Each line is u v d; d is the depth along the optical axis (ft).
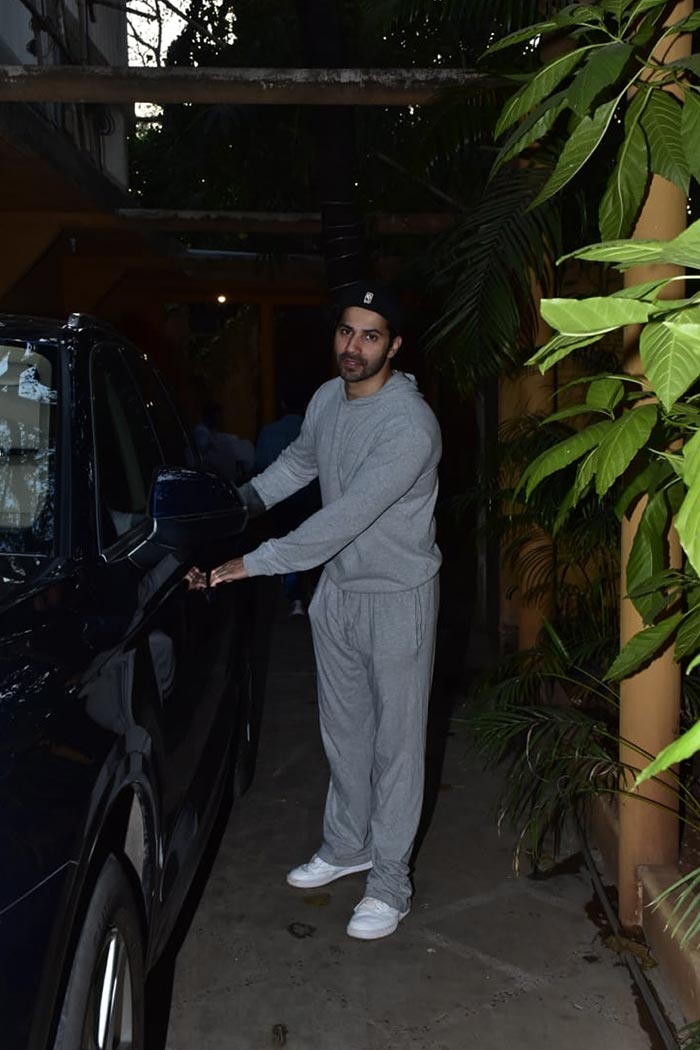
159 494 9.75
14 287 28.35
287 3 34.09
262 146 36.45
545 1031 9.88
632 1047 9.65
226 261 39.14
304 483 12.56
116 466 10.05
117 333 11.93
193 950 11.28
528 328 18.16
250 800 15.34
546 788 12.36
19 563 8.25
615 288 18.08
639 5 6.31
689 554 3.87
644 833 11.56
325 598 11.63
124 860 7.92
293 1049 9.61
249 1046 9.66
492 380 23.79
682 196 10.19
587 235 16.21
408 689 11.37
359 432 11.09
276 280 43.29
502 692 13.92
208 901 12.33
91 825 6.75
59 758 6.59
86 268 36.45
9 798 6.01
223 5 36.40
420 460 10.84
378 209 28.22
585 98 5.65
